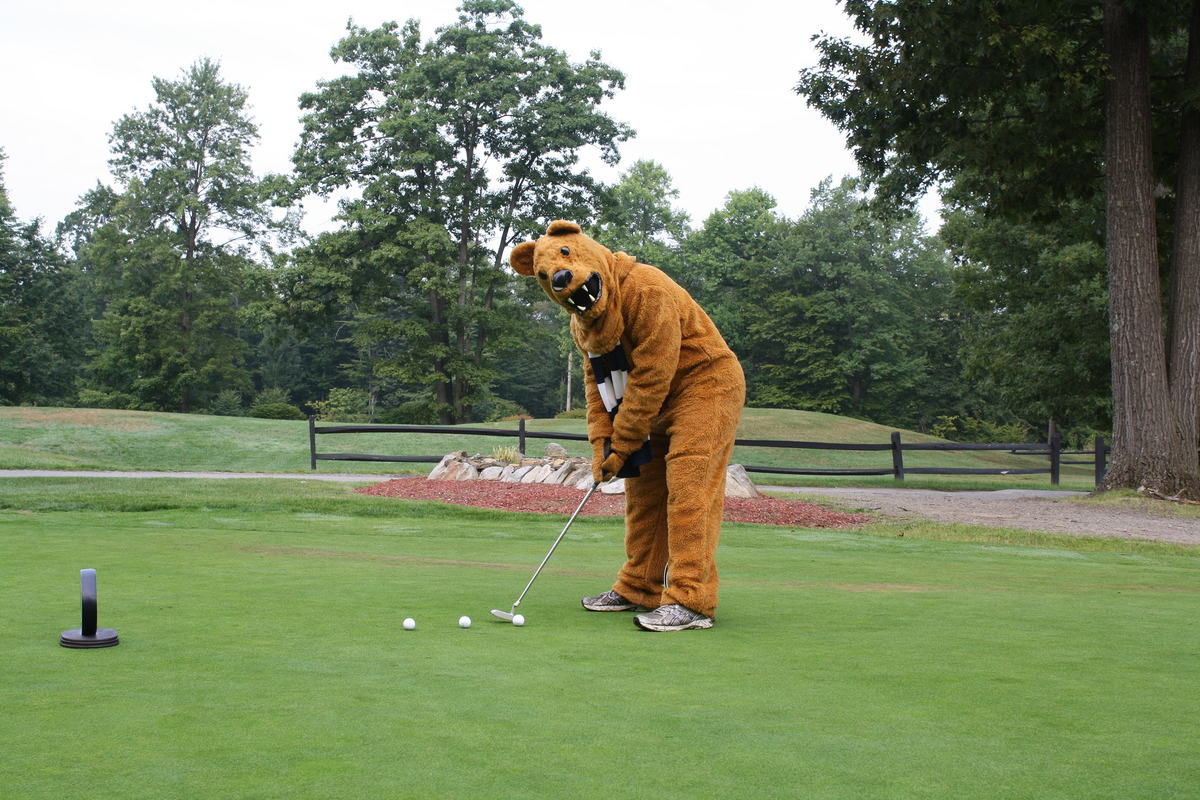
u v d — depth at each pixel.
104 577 5.11
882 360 59.78
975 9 15.19
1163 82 17.92
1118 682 3.00
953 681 2.98
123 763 1.98
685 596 4.20
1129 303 15.66
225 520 9.79
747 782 1.93
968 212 28.84
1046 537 10.50
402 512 11.39
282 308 38.78
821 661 3.30
